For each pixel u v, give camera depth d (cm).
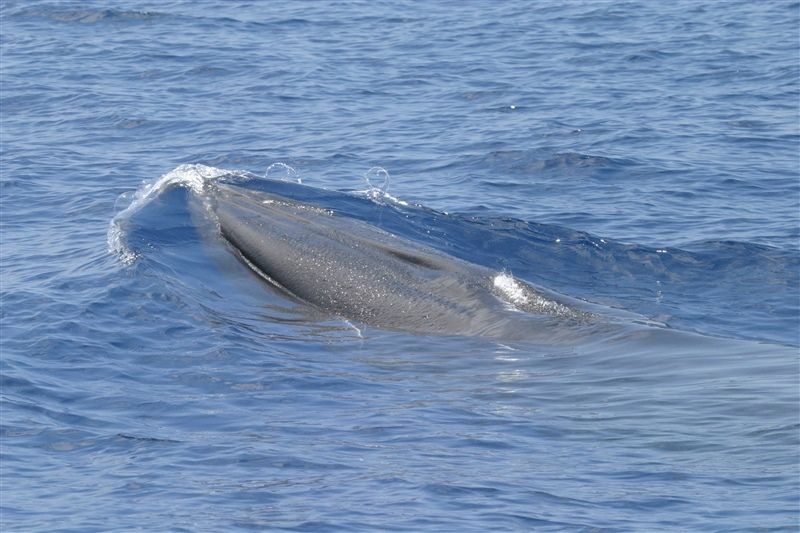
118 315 6316
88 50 14350
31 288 6712
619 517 3909
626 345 5747
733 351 5538
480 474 4344
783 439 4456
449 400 5212
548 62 13800
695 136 10494
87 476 4556
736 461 4316
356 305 6488
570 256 7375
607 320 6050
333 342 6081
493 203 8650
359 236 6925
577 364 5591
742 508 3900
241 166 9769
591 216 8319
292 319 6391
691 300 6788
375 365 5753
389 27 16075
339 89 12569
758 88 12300
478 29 15862
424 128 10981
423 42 15062
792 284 7019
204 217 7338
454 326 6188
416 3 17925
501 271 6644
